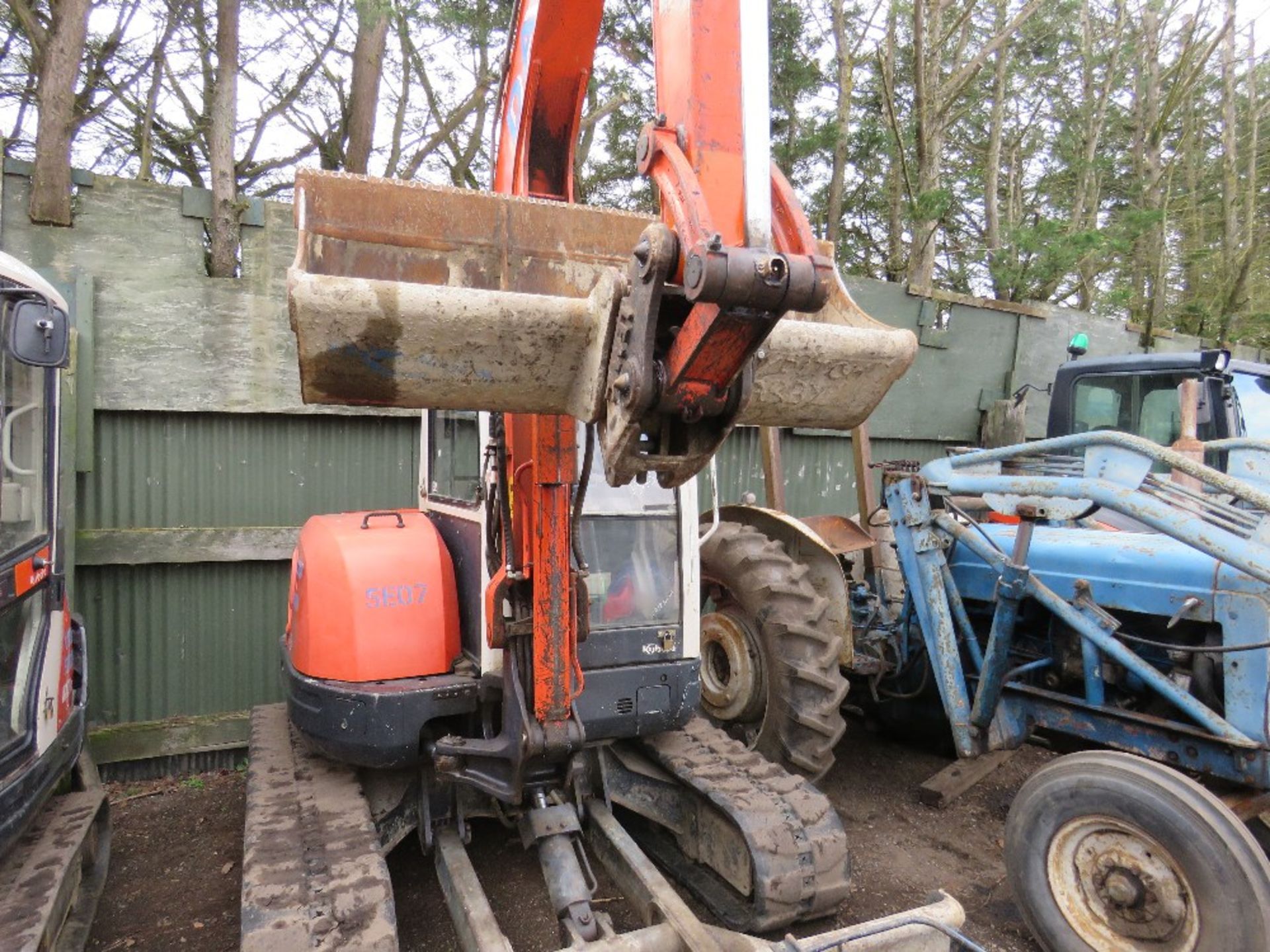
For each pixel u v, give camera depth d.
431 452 3.54
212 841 3.63
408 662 2.71
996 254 7.90
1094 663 3.12
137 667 4.20
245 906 2.05
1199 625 2.99
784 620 3.58
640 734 2.80
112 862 3.45
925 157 7.60
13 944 2.10
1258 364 4.83
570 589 2.38
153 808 3.95
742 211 1.42
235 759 4.39
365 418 4.55
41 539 2.63
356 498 4.57
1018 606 3.39
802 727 3.52
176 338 4.07
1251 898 2.25
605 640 2.76
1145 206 10.21
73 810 2.97
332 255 2.38
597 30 2.53
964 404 7.07
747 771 2.93
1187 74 10.40
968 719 3.43
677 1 1.51
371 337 1.48
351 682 2.66
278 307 4.25
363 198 2.43
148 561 4.10
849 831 3.68
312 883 2.15
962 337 6.99
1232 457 3.66
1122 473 2.87
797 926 2.72
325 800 2.62
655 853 3.12
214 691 4.35
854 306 2.14
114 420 4.05
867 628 4.40
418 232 2.49
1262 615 2.73
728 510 4.40
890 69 8.84
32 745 2.50
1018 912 2.98
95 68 6.64
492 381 1.60
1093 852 2.59
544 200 2.69
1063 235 7.75
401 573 2.78
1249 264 10.78
